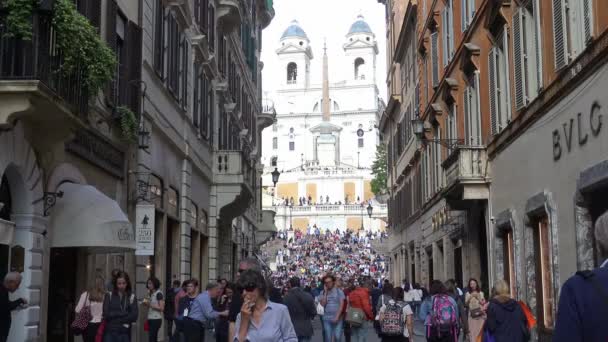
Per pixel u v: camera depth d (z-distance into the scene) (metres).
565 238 14.70
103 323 11.54
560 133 15.02
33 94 10.41
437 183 29.67
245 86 40.97
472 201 22.69
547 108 15.86
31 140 12.20
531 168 17.06
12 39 10.50
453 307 13.37
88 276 14.98
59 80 11.42
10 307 9.41
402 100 43.62
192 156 25.47
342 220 115.19
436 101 29.92
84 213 13.13
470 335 14.12
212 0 29.31
